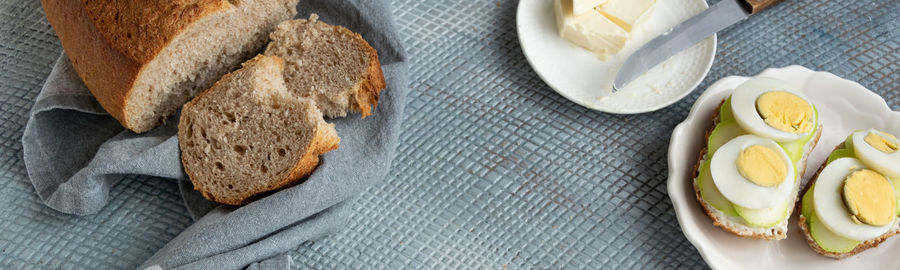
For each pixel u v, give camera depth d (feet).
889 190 2.47
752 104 2.55
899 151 2.49
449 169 2.69
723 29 2.86
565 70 2.77
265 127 2.59
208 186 2.60
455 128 2.74
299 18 2.84
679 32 2.77
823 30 2.86
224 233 2.51
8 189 2.66
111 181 2.65
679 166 2.59
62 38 2.65
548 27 2.81
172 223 2.64
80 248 2.60
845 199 2.46
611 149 2.71
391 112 2.67
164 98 2.68
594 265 2.58
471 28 2.88
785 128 2.53
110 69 2.58
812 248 2.54
